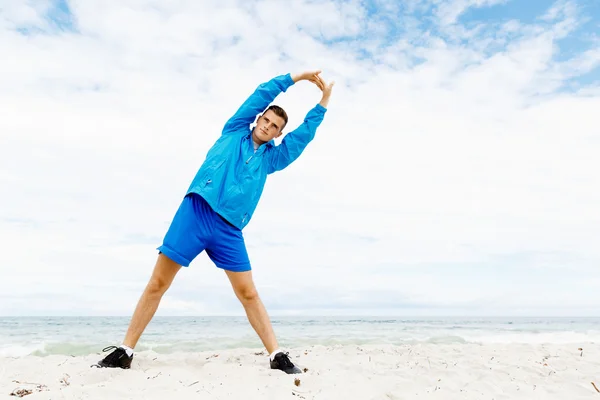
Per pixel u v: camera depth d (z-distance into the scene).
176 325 15.23
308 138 3.79
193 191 3.37
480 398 2.99
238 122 3.66
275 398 2.67
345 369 3.75
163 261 3.39
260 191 3.63
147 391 2.71
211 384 2.92
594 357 4.90
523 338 9.53
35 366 3.42
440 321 21.66
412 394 2.96
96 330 12.17
